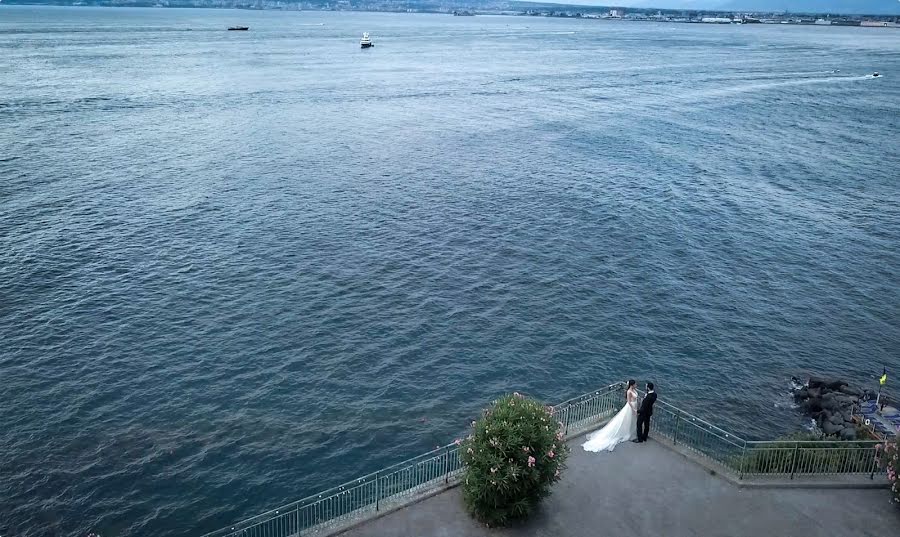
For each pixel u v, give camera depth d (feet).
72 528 93.45
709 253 194.18
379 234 201.46
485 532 65.00
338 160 285.02
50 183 240.53
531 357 139.03
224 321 149.28
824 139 346.95
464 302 160.86
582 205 231.91
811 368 139.13
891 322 158.20
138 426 114.93
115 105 400.26
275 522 90.58
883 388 131.75
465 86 530.27
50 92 435.12
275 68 618.44
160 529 93.91
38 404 119.55
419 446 111.86
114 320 148.66
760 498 69.31
